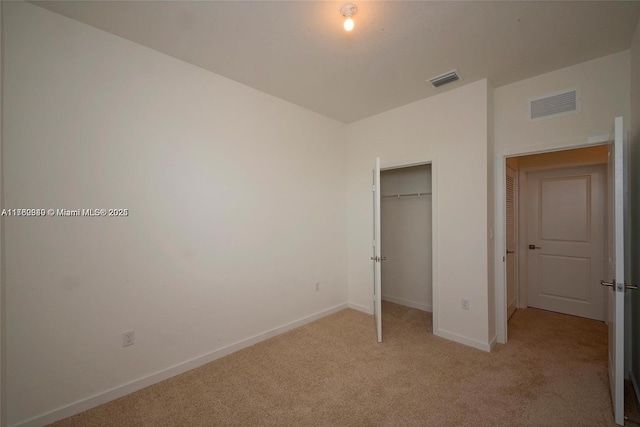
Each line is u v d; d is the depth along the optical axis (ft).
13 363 5.23
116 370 6.37
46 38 5.57
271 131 9.56
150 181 6.90
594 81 7.49
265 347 8.76
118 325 6.41
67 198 5.78
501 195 9.06
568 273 11.30
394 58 7.36
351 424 5.52
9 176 5.18
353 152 12.34
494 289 9.02
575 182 11.14
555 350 8.38
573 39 6.59
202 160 7.86
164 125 7.14
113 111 6.36
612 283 5.83
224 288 8.29
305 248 10.71
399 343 8.97
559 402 6.05
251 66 7.77
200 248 7.79
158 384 6.86
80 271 5.93
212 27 6.13
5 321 5.15
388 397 6.31
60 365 5.70
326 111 11.09
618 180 5.45
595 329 9.86
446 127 9.31
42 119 5.51
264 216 9.34
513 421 5.53
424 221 12.16
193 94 7.68
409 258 12.69
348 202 12.57
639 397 5.96
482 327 8.52
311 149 10.97
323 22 5.98
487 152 8.46
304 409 5.95
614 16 5.78
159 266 7.03
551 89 8.11
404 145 10.46
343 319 11.12
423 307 12.20
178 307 7.35
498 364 7.63
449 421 5.55
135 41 6.64
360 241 12.08
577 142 7.70
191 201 7.63
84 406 5.93
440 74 8.21
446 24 6.02
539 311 11.71
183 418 5.72
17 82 5.27
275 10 5.61
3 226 5.09
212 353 7.97
